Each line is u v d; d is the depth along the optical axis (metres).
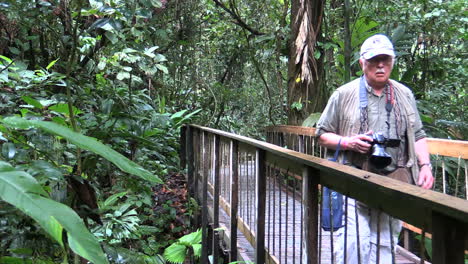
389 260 2.32
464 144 2.95
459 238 1.01
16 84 3.28
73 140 1.36
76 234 1.06
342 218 2.39
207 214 4.71
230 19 10.03
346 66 5.99
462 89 7.50
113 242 3.51
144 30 4.64
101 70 4.97
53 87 4.28
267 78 11.19
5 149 1.94
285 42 7.85
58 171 1.82
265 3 9.74
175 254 4.54
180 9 9.02
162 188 6.37
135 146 4.10
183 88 10.57
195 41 9.80
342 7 7.84
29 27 4.05
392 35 6.46
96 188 3.10
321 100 7.24
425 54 7.08
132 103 4.25
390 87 2.51
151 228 4.88
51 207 1.07
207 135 4.64
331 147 2.52
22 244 1.70
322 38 7.44
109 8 3.26
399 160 2.47
